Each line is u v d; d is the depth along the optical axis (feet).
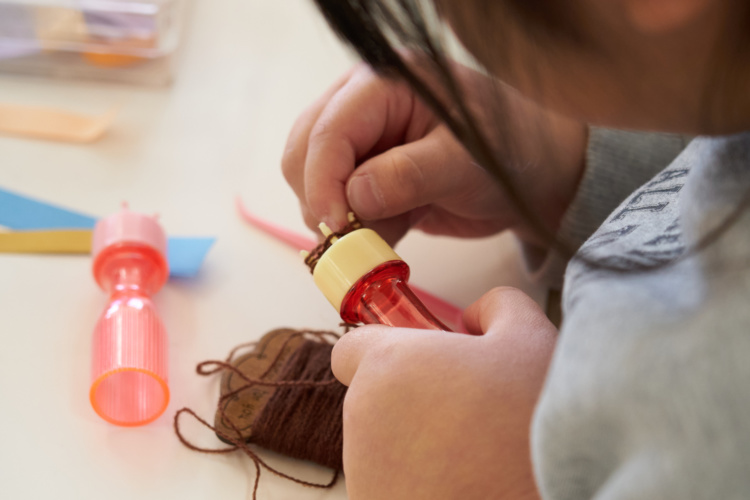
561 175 1.47
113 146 1.73
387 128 1.45
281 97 1.86
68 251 1.55
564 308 1.06
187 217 1.62
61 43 1.79
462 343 1.16
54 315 1.47
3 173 1.65
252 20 2.02
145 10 1.78
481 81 1.00
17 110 1.75
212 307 1.49
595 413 0.95
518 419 1.10
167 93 1.84
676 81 0.89
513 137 0.99
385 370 1.16
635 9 0.82
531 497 1.07
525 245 1.55
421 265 1.57
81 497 1.27
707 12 0.81
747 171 0.96
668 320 0.95
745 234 0.94
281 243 1.60
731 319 0.93
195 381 1.40
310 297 1.52
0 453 1.30
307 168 1.38
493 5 0.87
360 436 1.15
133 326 1.36
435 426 1.11
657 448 0.93
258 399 1.36
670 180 1.17
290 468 1.31
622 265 1.02
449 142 1.37
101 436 1.33
